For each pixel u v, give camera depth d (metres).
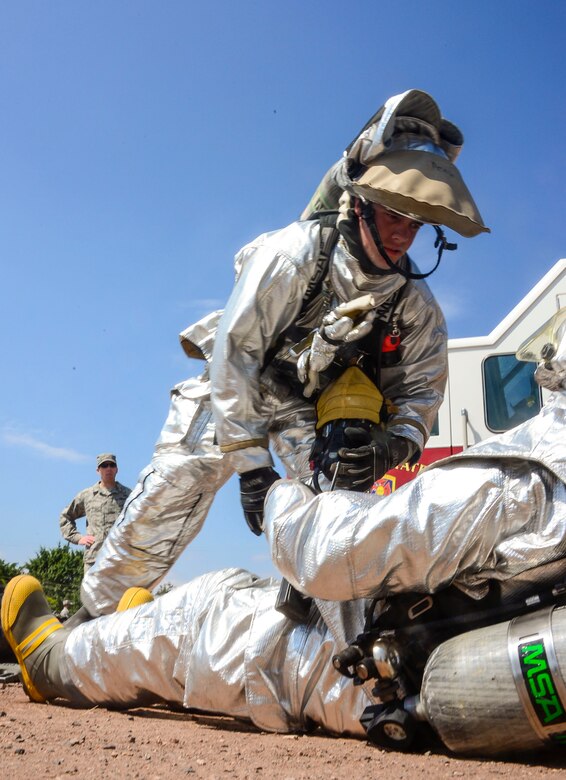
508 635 2.18
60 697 3.64
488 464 2.41
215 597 3.14
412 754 2.41
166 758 2.23
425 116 3.35
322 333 3.43
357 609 2.73
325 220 3.59
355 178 3.41
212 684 2.99
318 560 2.45
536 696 2.08
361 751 2.46
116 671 3.32
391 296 3.72
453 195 3.18
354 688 2.72
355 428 3.54
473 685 2.17
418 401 4.00
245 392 3.49
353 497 2.54
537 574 2.34
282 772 2.08
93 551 8.63
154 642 3.23
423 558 2.33
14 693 4.18
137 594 4.18
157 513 4.70
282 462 4.09
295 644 2.87
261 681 2.89
